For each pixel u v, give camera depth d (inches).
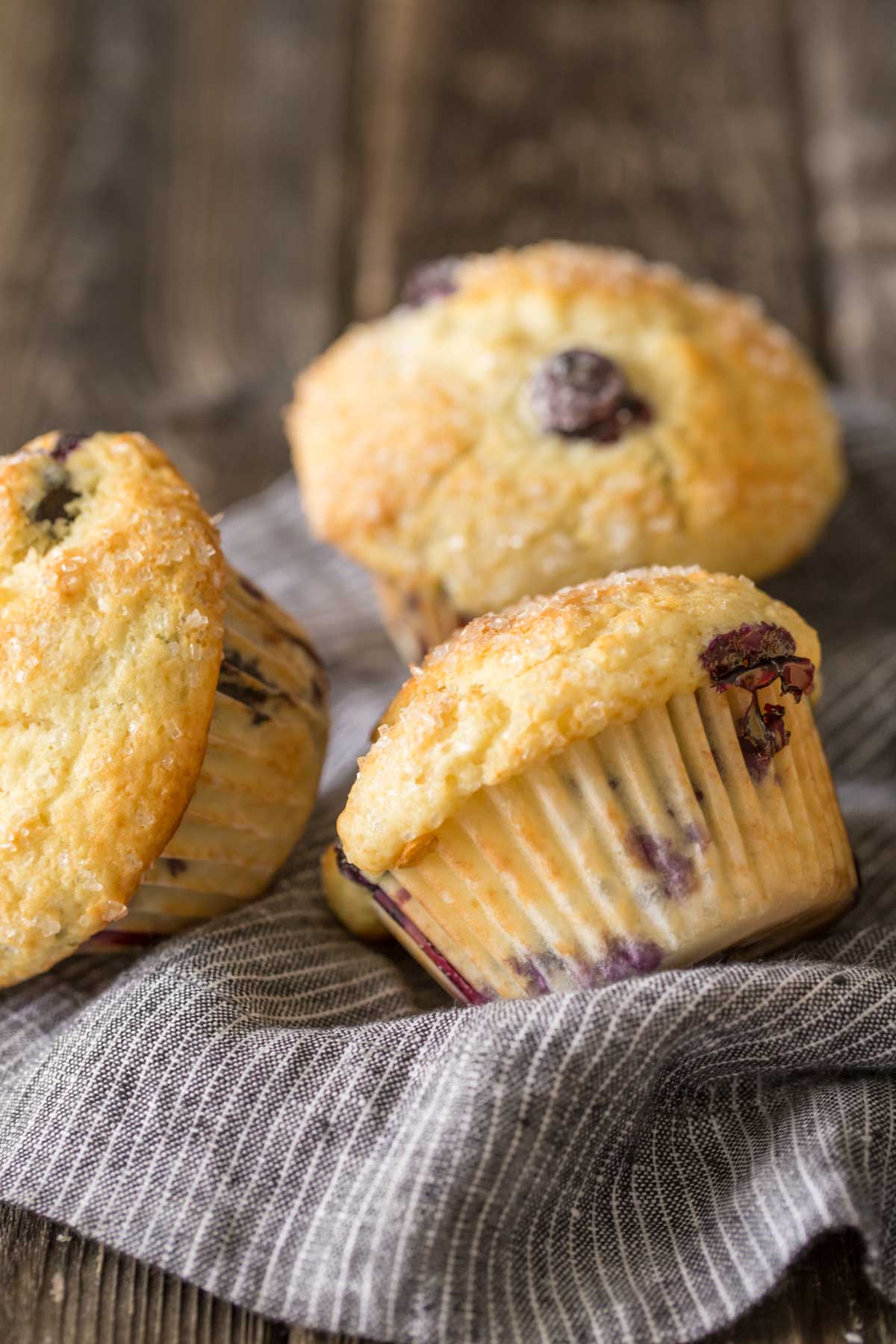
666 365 18.2
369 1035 14.5
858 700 17.7
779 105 26.6
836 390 21.2
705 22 28.0
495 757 14.3
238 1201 14.2
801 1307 14.3
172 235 24.5
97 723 14.8
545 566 17.6
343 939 15.8
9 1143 14.5
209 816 15.4
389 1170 14.1
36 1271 14.4
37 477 15.4
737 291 23.3
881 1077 14.6
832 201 24.9
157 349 22.7
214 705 15.2
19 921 14.6
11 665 14.8
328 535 18.0
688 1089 14.7
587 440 17.8
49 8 27.8
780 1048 14.5
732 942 14.9
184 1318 14.3
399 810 14.4
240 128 26.2
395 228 24.9
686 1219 14.4
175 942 15.3
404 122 26.5
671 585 14.9
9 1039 15.3
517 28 28.0
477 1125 14.0
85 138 25.9
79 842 14.7
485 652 14.6
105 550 15.1
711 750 14.7
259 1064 14.5
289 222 24.9
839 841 15.3
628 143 26.0
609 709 14.3
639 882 14.6
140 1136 14.4
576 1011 14.2
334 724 18.1
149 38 27.8
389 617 18.7
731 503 17.7
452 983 15.2
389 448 17.9
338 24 28.1
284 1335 14.2
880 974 14.5
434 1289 14.0
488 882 14.7
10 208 24.6
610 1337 14.0
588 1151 14.3
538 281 18.5
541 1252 14.3
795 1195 14.1
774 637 14.8
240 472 21.0
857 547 19.5
